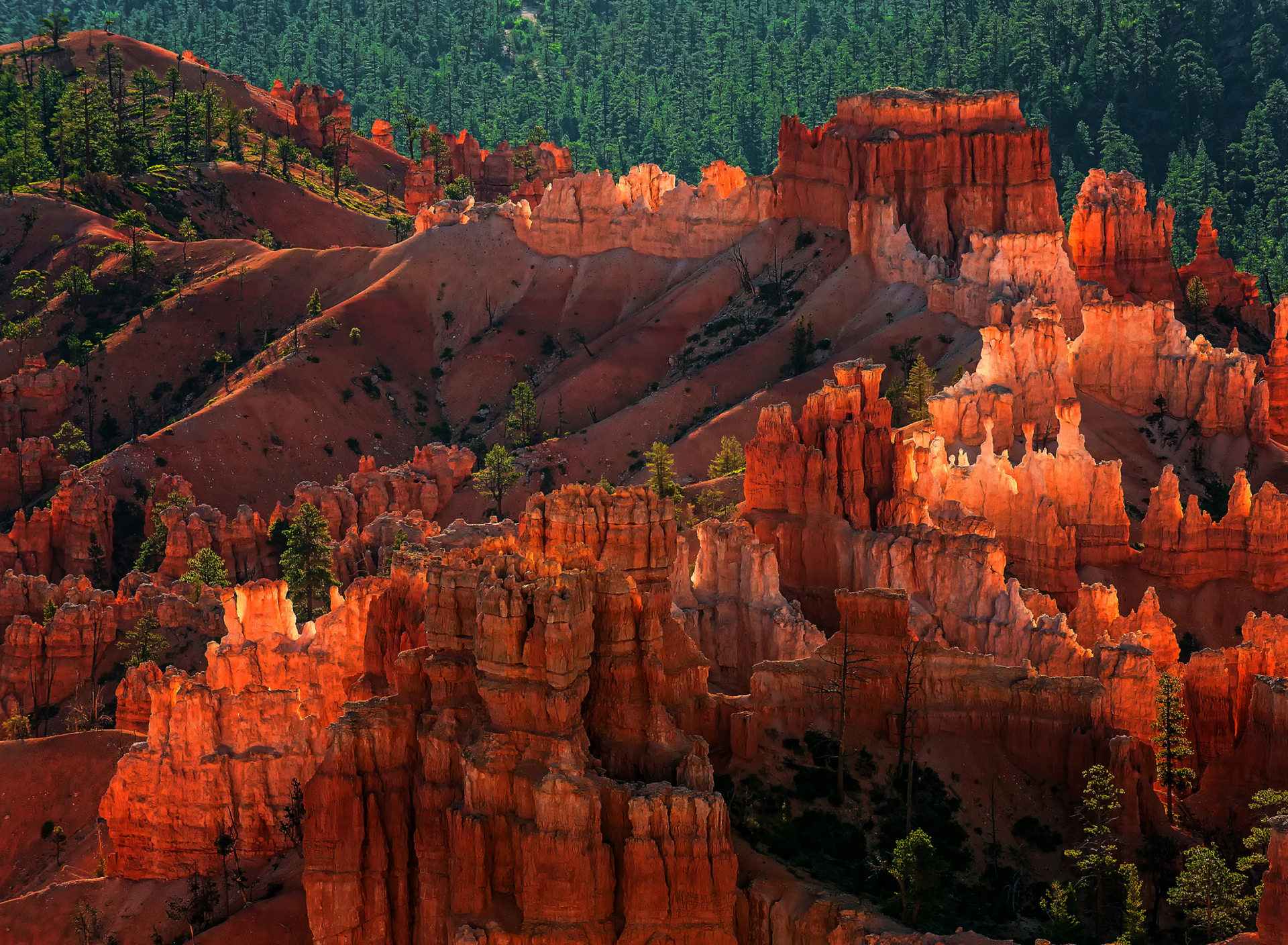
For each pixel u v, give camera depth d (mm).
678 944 83125
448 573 92250
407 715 92875
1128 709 111750
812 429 141000
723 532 129125
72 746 147250
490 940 84188
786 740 102500
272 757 121812
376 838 90938
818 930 84312
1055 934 90938
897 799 99938
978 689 104312
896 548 131500
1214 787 108688
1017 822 100000
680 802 83438
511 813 86125
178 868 121500
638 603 91875
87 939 117688
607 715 90500
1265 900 79562
